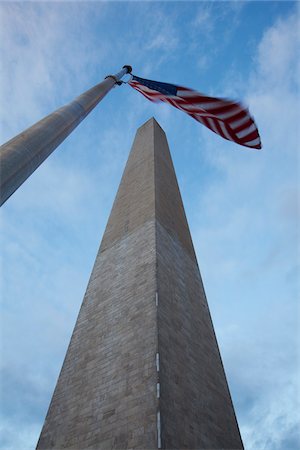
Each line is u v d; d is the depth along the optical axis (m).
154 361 15.68
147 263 21.14
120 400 15.45
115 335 18.70
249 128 21.06
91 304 22.34
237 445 17.08
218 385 18.95
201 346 19.78
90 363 18.56
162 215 25.55
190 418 15.17
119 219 28.00
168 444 13.11
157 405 14.00
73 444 15.53
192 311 21.31
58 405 17.94
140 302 19.11
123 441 13.89
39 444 16.80
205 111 22.25
